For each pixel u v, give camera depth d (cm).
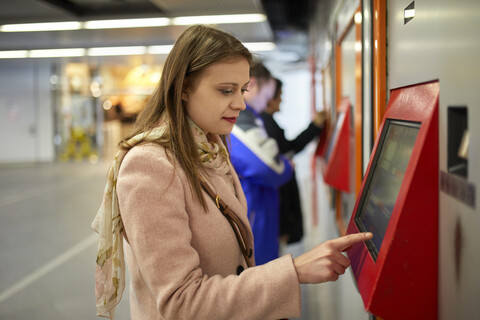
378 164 93
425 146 64
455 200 57
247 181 211
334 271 78
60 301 309
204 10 579
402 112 79
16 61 1125
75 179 934
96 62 1176
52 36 768
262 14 604
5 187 834
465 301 54
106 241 94
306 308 283
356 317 133
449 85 58
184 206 85
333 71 234
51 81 1316
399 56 86
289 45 985
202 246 89
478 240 50
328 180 188
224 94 86
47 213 591
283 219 268
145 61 1138
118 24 645
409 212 64
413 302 65
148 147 85
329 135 242
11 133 1332
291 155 265
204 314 77
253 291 77
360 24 122
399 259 65
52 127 1334
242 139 205
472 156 52
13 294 322
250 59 89
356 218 97
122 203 82
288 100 1681
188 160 87
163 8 567
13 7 554
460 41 54
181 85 86
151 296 93
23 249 431
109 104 1328
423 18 69
